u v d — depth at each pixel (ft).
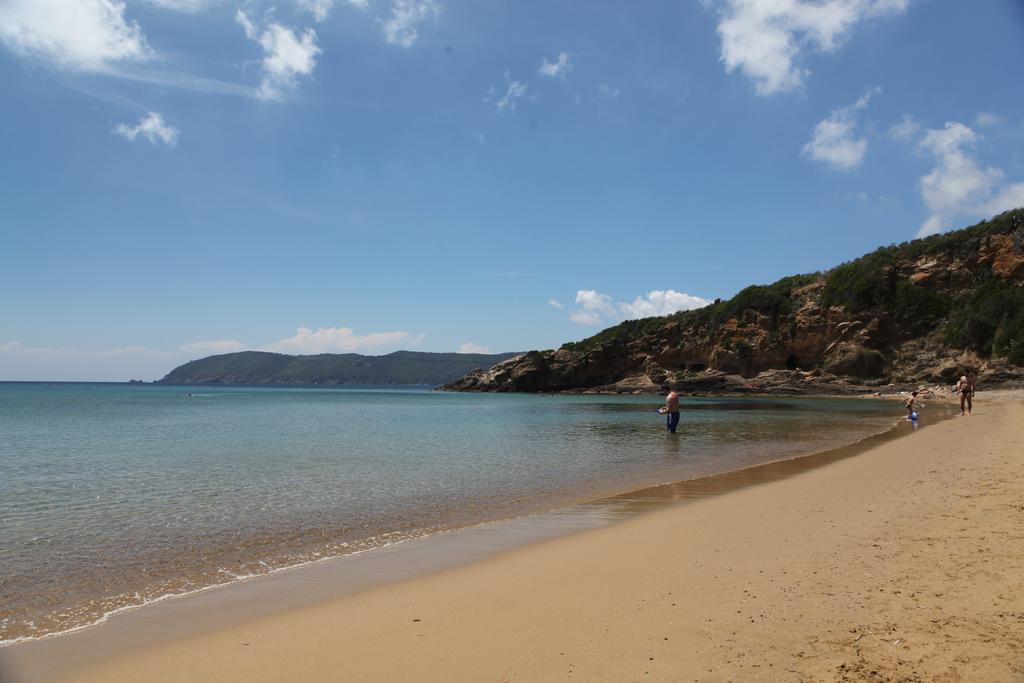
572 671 15.42
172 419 150.41
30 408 208.64
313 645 18.30
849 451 66.80
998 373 231.09
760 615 18.40
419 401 295.07
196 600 23.39
